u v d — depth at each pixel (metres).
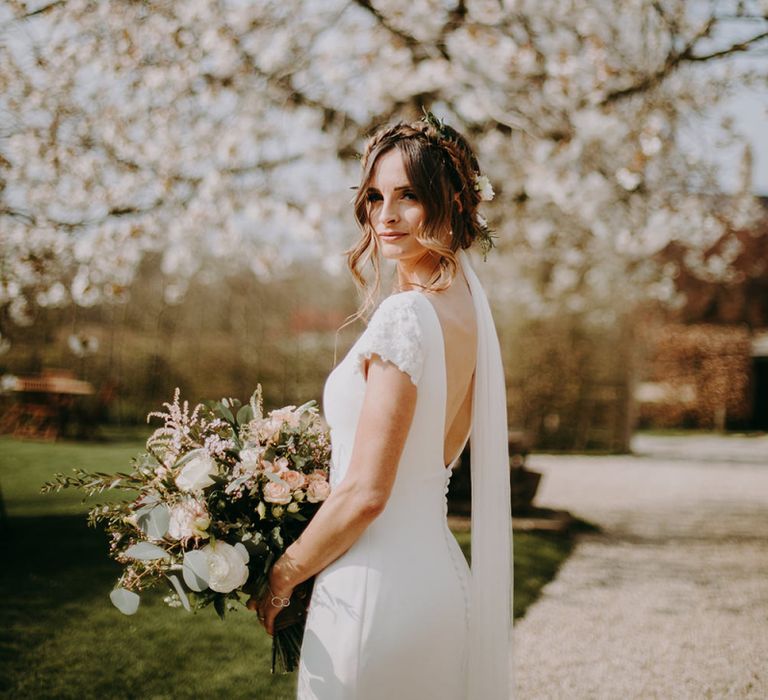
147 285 14.60
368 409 1.45
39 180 6.12
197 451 1.73
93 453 10.27
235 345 15.39
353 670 1.46
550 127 6.21
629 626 4.25
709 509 8.41
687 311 20.59
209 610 4.19
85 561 5.02
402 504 1.53
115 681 3.24
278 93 6.35
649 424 21.45
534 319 15.30
